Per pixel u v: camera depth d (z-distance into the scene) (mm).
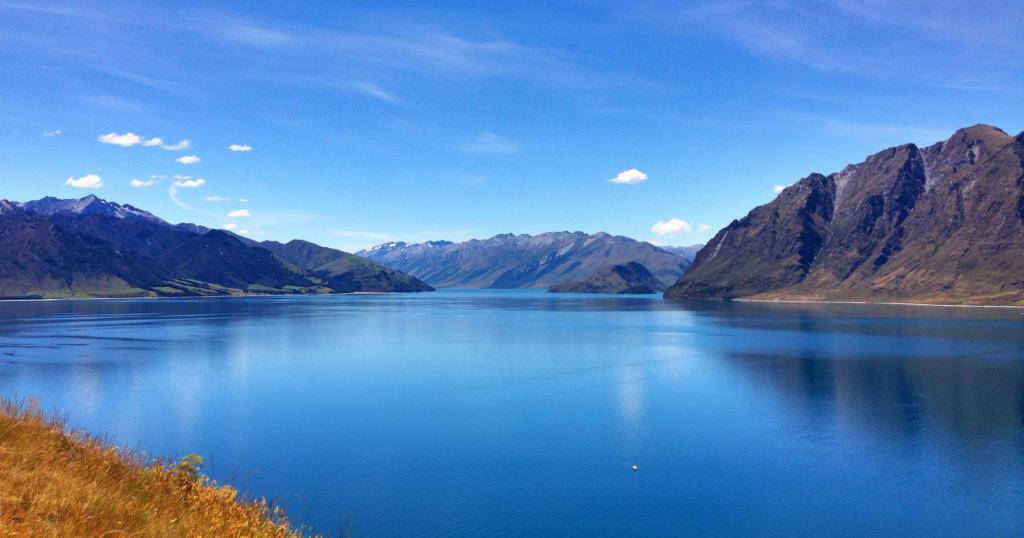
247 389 80250
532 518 39625
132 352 116500
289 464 49344
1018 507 41969
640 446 54844
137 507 15359
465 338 150250
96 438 19859
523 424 62125
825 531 38406
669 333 162750
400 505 41406
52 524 13023
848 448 54312
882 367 97188
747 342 137625
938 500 43156
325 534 36219
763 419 64312
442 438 56969
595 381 87312
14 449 16469
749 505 42156
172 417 64188
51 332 157375
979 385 81625
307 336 153000
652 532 38031
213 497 17531
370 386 82875
